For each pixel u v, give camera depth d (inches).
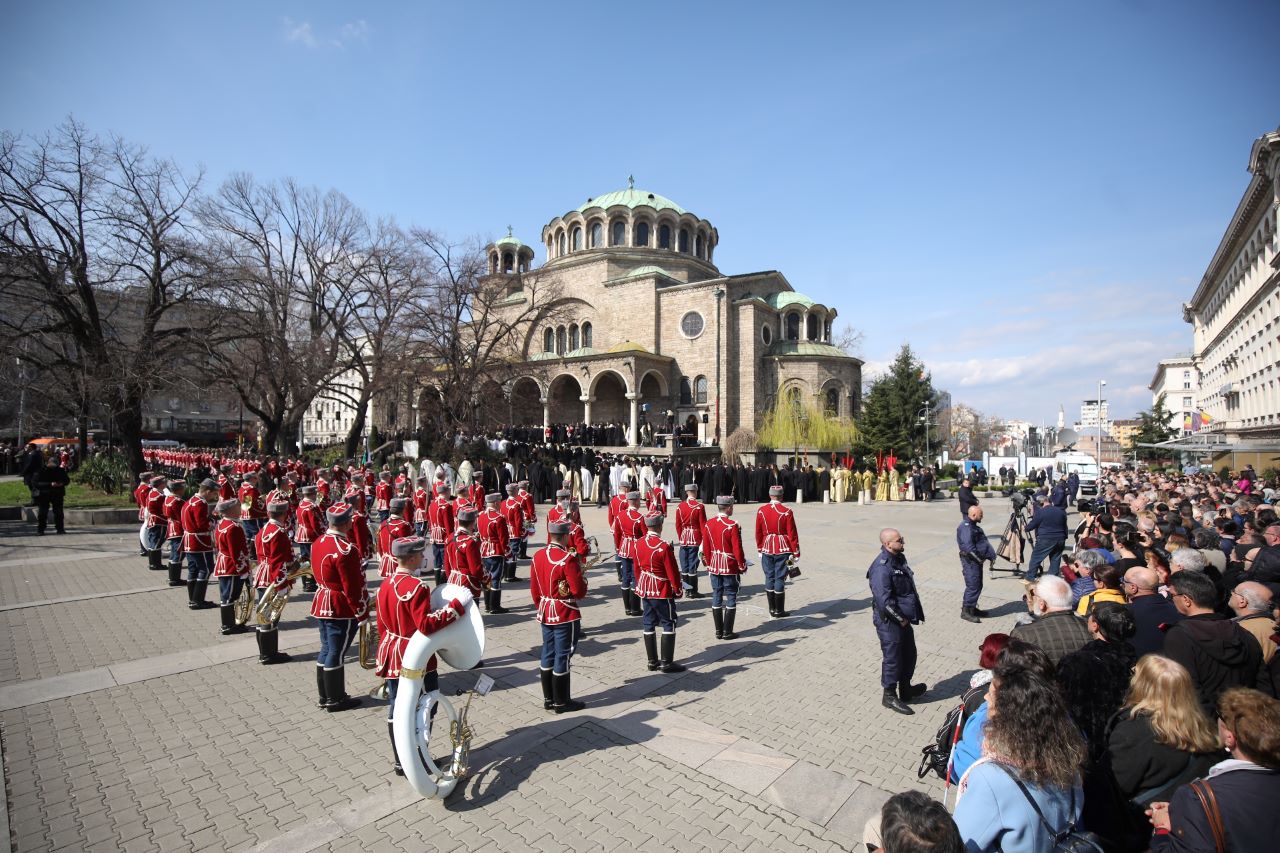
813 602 493.0
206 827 198.5
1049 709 119.1
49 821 200.5
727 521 396.8
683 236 2332.7
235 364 1261.1
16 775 228.5
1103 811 147.8
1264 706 117.6
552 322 2240.4
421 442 1465.3
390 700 242.8
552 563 283.7
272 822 201.6
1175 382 3976.4
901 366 2214.6
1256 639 193.6
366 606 291.4
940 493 1782.7
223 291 1104.8
